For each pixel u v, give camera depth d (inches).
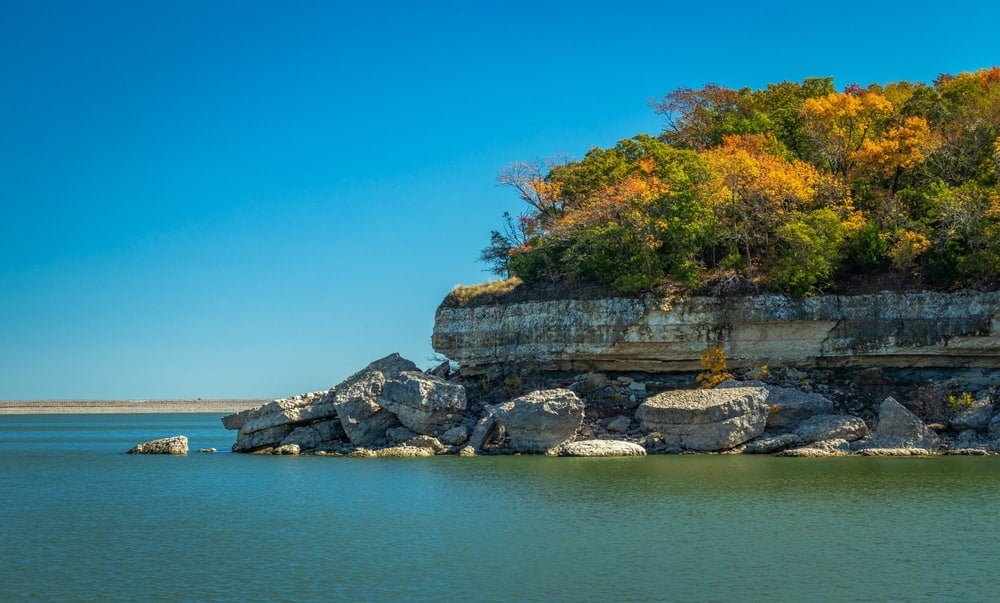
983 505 1642.5
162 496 1952.5
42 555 1376.7
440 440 2605.8
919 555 1296.8
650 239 2819.9
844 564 1253.1
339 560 1318.9
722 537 1427.2
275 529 1553.9
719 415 2432.3
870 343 2647.6
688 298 2753.4
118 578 1234.6
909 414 2381.9
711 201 2901.1
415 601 1112.8
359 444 2677.2
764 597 1111.6
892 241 2812.5
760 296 2714.1
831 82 3865.7
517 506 1717.5
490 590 1154.7
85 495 1999.3
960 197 2714.1
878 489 1819.6
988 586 1144.2
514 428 2511.1
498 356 2952.8
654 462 2267.5
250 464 2511.1
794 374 2704.2
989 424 2402.8
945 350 2600.9
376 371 2753.4
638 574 1218.0
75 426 7500.0
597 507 1690.5
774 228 2876.5
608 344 2787.9
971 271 2605.8
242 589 1175.0
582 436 2554.1
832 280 2751.0
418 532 1504.7
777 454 2372.0
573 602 1102.4
